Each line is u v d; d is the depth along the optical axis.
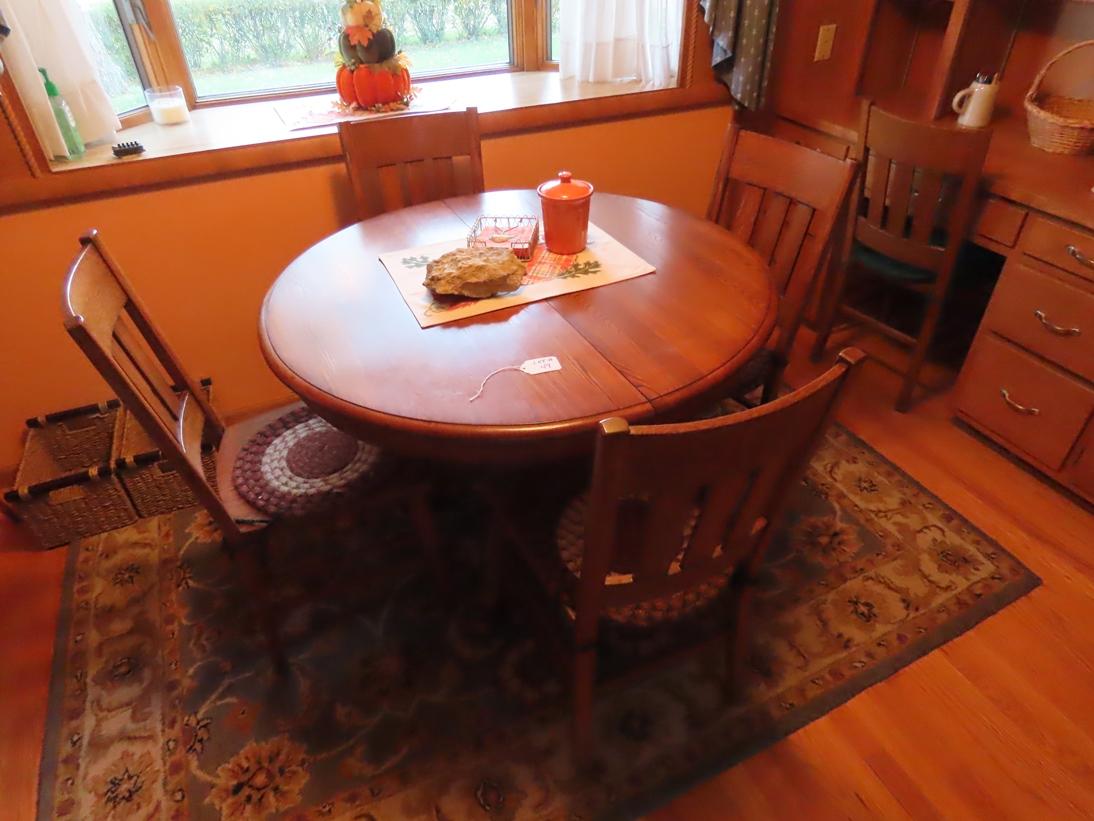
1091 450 1.76
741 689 1.45
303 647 1.57
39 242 1.82
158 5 2.02
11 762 1.39
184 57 2.13
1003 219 1.81
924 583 1.67
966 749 1.37
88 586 1.74
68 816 1.30
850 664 1.51
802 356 2.49
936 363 2.43
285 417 1.56
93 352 1.06
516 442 1.05
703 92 2.40
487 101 2.21
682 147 2.50
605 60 2.35
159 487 1.88
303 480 1.40
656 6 2.24
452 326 1.26
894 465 2.01
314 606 1.66
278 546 1.81
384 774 1.34
